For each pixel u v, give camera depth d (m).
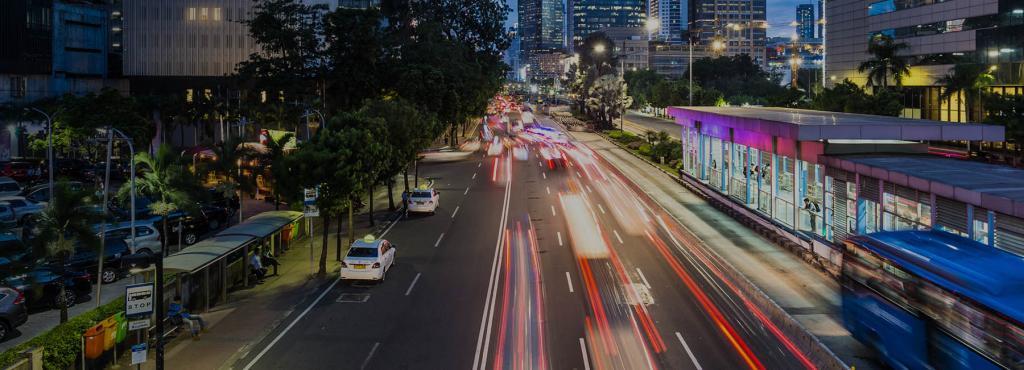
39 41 87.38
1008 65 72.81
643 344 21.55
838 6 106.19
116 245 30.50
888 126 31.25
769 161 38.59
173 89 102.81
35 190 47.22
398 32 107.31
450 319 24.55
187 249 26.16
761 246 34.91
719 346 21.31
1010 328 13.86
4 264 21.41
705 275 29.94
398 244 37.53
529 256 34.12
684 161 61.56
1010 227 19.98
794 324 22.80
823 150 32.09
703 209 46.94
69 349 18.69
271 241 33.88
